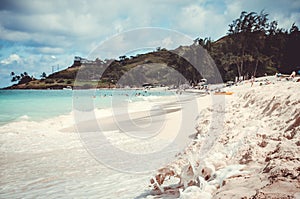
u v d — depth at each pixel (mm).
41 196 4676
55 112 22406
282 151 3037
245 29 74938
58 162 7105
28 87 120312
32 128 13031
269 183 2361
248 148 3789
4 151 8539
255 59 72375
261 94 9664
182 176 3992
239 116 8422
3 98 42781
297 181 2230
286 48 80188
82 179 5559
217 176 3223
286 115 5438
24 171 6316
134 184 4949
